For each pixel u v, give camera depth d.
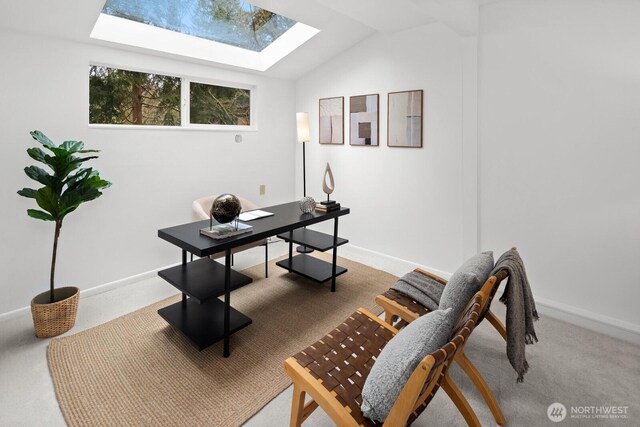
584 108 2.42
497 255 2.95
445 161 3.23
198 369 2.03
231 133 3.84
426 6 2.35
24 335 2.33
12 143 2.43
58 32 2.50
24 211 2.52
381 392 1.12
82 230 2.83
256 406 1.76
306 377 1.35
